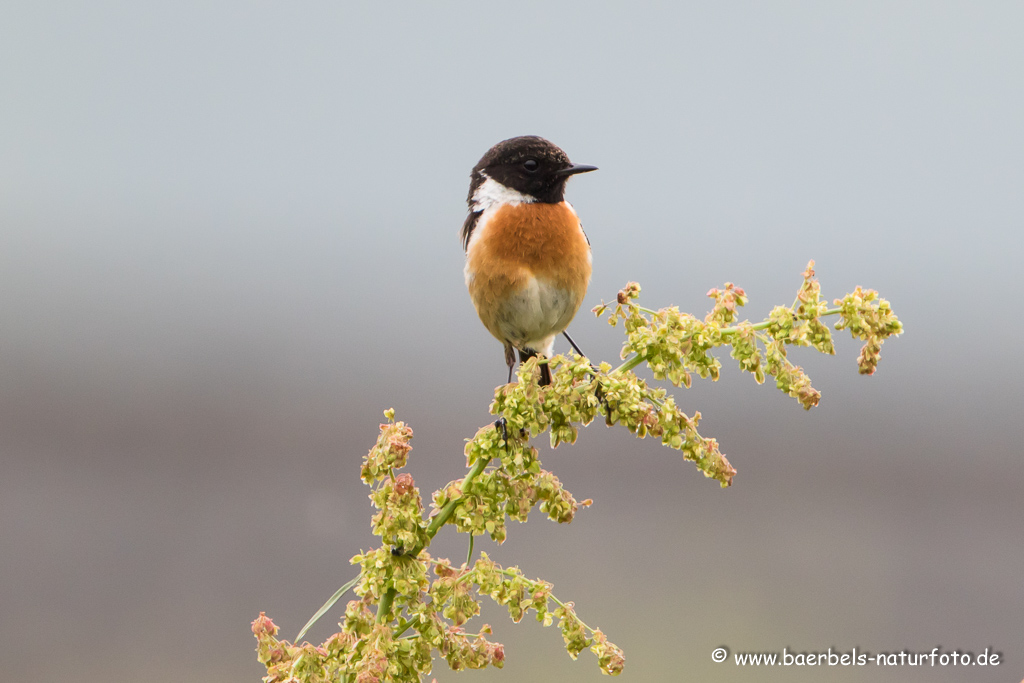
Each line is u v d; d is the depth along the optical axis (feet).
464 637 16.43
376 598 16.19
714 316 17.71
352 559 16.48
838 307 16.58
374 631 15.88
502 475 17.29
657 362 17.49
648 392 17.57
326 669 16.05
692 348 17.39
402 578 16.21
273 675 15.64
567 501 17.29
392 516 16.17
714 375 17.44
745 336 16.83
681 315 17.69
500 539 16.93
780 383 16.67
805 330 16.57
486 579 16.55
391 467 16.66
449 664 16.24
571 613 16.76
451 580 16.35
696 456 17.20
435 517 16.99
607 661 16.44
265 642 16.28
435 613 16.22
